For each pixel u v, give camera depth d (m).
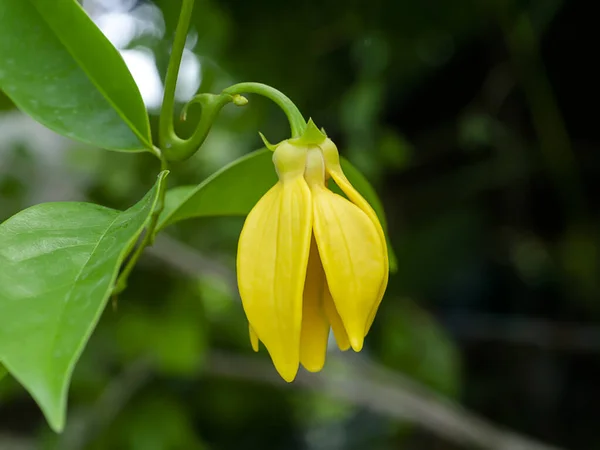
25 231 0.19
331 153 0.21
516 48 0.43
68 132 0.22
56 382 0.17
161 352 0.46
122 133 0.23
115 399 0.47
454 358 0.50
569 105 0.46
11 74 0.22
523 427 0.51
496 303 0.54
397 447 0.56
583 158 0.47
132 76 0.22
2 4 0.22
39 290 0.18
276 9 0.40
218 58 0.41
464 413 0.47
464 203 0.52
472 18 0.43
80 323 0.17
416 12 0.41
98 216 0.20
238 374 0.49
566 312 0.52
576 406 0.51
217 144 0.49
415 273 0.51
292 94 0.45
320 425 0.67
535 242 0.52
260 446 0.59
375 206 0.25
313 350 0.21
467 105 0.48
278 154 0.21
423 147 0.51
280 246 0.20
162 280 0.47
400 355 0.49
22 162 0.46
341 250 0.20
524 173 0.49
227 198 0.24
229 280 0.43
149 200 0.19
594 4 0.41
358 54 0.44
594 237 0.48
